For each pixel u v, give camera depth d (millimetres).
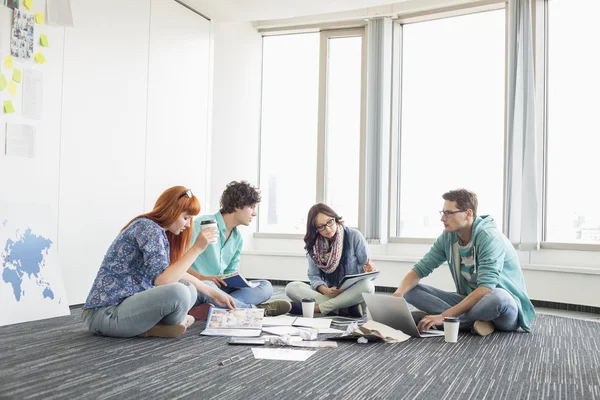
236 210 3715
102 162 4508
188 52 5551
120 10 4684
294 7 5676
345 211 6648
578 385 2240
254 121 6910
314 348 2785
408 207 6410
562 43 5465
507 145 5539
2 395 1903
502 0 5699
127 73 4770
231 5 5605
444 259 3719
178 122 5426
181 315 2947
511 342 3129
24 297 3598
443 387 2156
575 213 5359
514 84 5422
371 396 2008
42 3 3963
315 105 6805
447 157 6188
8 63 3727
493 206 5906
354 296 3799
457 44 6137
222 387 2059
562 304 5035
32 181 3896
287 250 6801
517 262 3566
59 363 2385
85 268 4344
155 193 5129
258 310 3285
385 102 6262
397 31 6387
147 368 2316
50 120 4035
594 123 5289
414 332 3127
